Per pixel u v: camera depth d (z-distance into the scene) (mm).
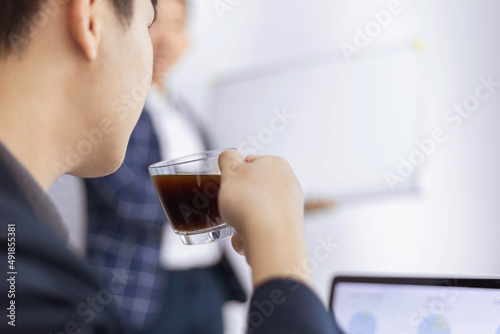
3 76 510
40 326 415
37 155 521
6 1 508
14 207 421
